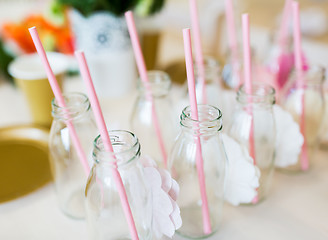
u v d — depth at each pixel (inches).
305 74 23.1
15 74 28.4
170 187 17.0
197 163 17.4
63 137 20.4
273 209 20.7
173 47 45.9
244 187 19.6
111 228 17.3
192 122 16.2
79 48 33.6
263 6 66.6
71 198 21.3
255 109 19.7
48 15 37.5
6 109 33.5
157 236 17.6
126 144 15.5
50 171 24.1
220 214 19.3
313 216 20.1
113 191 16.0
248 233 19.0
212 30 52.9
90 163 20.5
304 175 23.5
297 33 22.3
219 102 25.4
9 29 36.5
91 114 20.9
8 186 22.7
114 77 34.1
